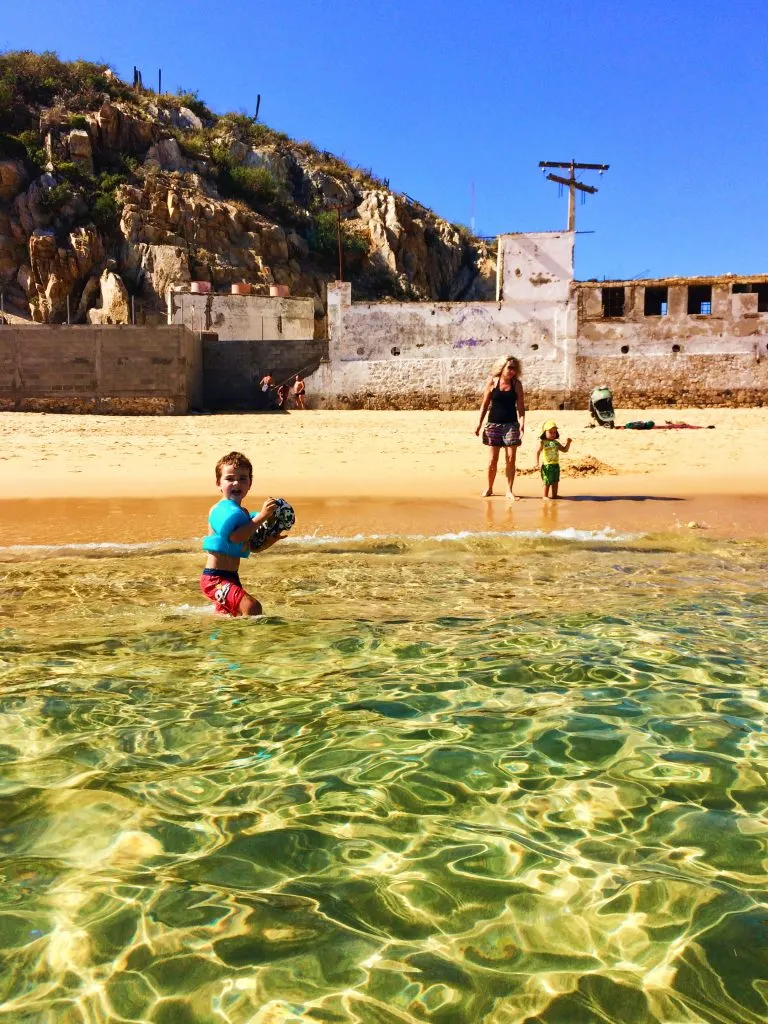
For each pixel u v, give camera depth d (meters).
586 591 6.03
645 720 3.40
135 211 62.97
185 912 2.11
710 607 5.46
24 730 3.30
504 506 11.32
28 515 10.47
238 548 5.38
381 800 2.72
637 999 1.80
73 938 2.01
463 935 2.02
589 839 2.47
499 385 11.89
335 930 2.04
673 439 20.81
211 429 24.23
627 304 32.28
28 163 63.94
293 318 44.84
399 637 4.67
